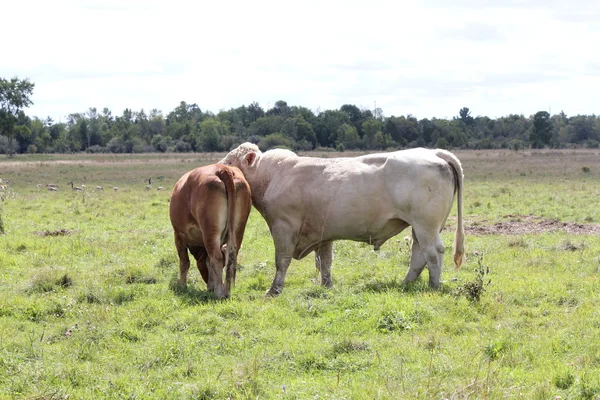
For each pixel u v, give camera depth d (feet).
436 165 32.94
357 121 392.06
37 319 29.14
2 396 19.75
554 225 59.16
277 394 20.03
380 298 29.99
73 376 21.62
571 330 25.21
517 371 21.26
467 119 497.05
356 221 33.94
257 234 53.88
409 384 20.01
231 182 31.60
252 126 372.58
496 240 50.14
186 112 524.11
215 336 25.94
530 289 32.12
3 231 55.67
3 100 299.58
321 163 35.12
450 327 26.09
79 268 40.45
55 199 91.81
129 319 28.19
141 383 21.30
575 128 446.60
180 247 34.88
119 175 161.58
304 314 29.01
